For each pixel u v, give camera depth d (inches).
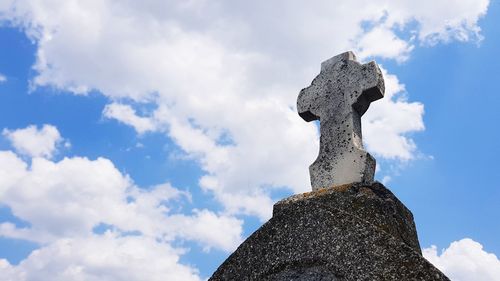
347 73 307.1
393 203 259.9
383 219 248.4
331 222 238.1
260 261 247.0
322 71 319.6
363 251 224.4
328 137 298.7
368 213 250.2
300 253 238.2
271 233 251.3
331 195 263.4
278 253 244.1
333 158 290.8
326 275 228.4
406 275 212.4
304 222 245.0
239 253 255.3
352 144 287.4
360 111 304.8
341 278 223.5
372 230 227.8
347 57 313.0
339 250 229.5
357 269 221.3
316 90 316.2
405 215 267.6
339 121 298.5
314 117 316.8
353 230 231.3
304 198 267.7
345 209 255.4
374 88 293.1
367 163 281.0
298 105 319.6
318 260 232.7
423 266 211.9
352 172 280.8
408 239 257.3
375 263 219.6
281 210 254.8
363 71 300.2
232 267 253.6
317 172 293.1
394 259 217.6
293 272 237.5
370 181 281.9
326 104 307.9
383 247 222.1
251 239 255.4
